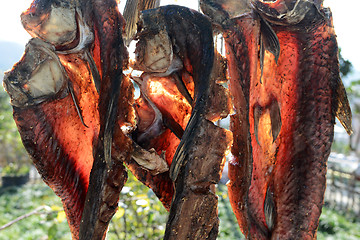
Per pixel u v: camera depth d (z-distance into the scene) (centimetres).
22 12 146
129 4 168
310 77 170
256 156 173
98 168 145
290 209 169
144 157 152
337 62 168
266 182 175
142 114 171
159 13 148
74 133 167
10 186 1234
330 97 169
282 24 160
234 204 162
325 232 771
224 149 145
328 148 168
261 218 176
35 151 157
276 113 171
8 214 880
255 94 170
